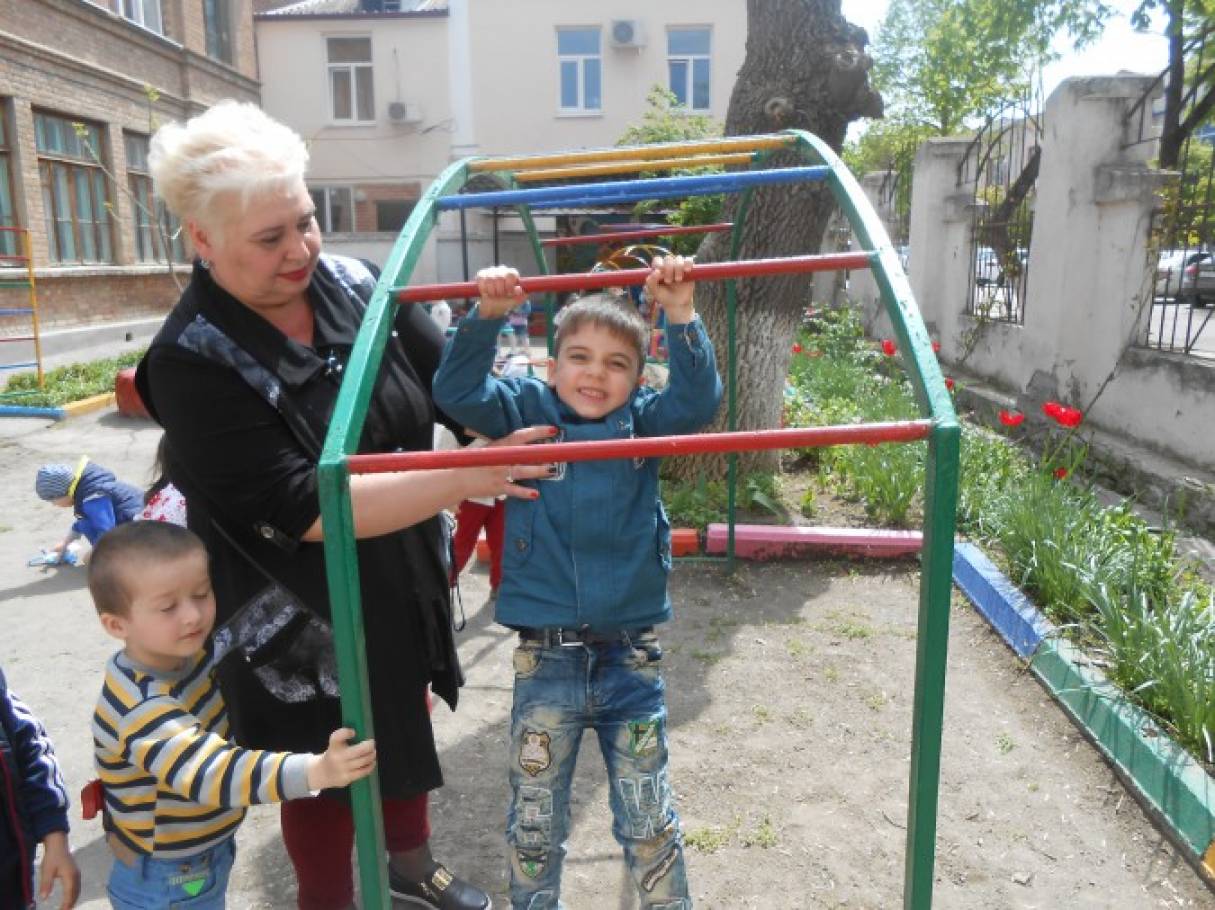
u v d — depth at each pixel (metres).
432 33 19.75
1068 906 2.48
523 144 20.09
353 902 2.23
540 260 4.18
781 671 3.78
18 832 1.71
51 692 3.72
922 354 1.57
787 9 5.40
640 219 10.98
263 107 19.97
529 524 2.03
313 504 1.71
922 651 1.54
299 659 1.89
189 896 1.84
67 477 4.62
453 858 2.71
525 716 2.03
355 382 1.60
